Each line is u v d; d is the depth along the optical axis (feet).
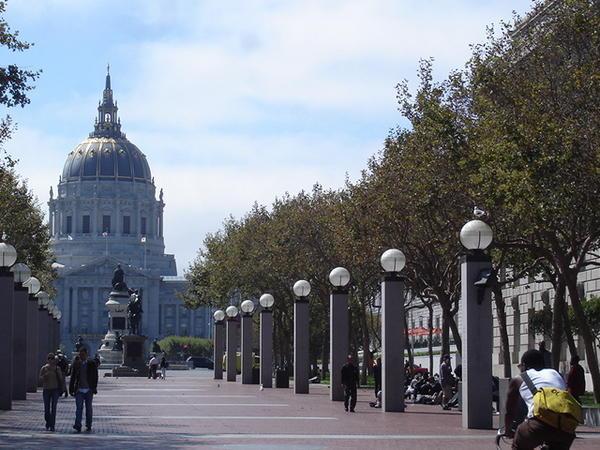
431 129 144.05
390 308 140.97
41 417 133.80
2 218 237.25
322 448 89.04
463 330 112.47
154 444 93.97
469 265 111.14
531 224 132.05
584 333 128.47
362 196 182.91
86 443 95.50
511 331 249.55
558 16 132.46
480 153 130.31
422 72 159.12
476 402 110.93
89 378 111.34
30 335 199.62
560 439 54.60
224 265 331.77
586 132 121.08
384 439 98.48
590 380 202.90
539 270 171.83
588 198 121.08
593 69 121.70
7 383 144.46
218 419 128.77
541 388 55.88
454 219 161.38
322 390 228.22
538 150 119.75
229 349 297.12
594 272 201.46
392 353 141.49
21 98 119.44
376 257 188.03
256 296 328.90
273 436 102.22
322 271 278.87
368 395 206.39
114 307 499.51
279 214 298.97
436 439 98.43
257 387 247.91
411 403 170.81
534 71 134.62
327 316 283.38
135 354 378.73
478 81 133.28
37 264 270.46
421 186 156.46
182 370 563.48
